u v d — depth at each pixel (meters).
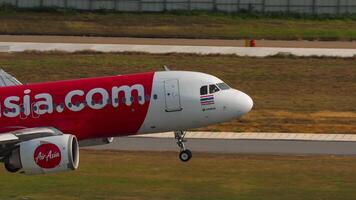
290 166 157.75
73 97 156.38
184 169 155.75
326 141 187.38
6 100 157.50
